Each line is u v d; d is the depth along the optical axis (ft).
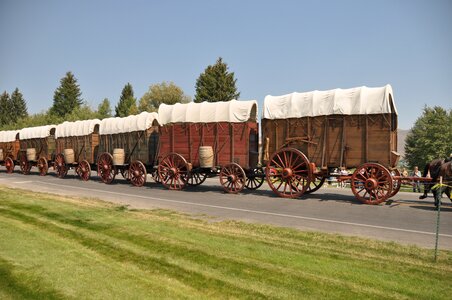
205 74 179.63
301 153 49.21
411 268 20.21
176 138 60.59
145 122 66.44
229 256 22.06
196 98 180.75
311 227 31.32
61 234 27.17
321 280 18.40
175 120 60.34
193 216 35.96
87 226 29.76
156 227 29.58
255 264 20.68
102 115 256.11
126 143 70.03
